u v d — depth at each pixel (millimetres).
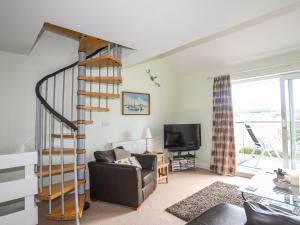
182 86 5449
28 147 3131
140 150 4559
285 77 3734
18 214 2199
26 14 1890
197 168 4941
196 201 2988
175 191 3434
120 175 2869
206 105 4902
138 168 2824
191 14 1967
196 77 5125
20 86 3094
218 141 4480
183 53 4617
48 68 3342
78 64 3098
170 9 1870
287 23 3199
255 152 5285
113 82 3498
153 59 4938
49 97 3346
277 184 2346
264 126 5141
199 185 3709
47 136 3256
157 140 4965
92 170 3088
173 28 2254
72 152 2791
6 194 2107
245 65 4242
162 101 5148
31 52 3195
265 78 4059
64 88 3490
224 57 4328
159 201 3049
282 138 3748
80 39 2951
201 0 1738
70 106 3545
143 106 4703
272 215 1151
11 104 3018
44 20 2020
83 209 2738
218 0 1746
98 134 3918
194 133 4832
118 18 2012
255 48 3861
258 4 1818
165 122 5199
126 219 2553
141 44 2693
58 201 2965
